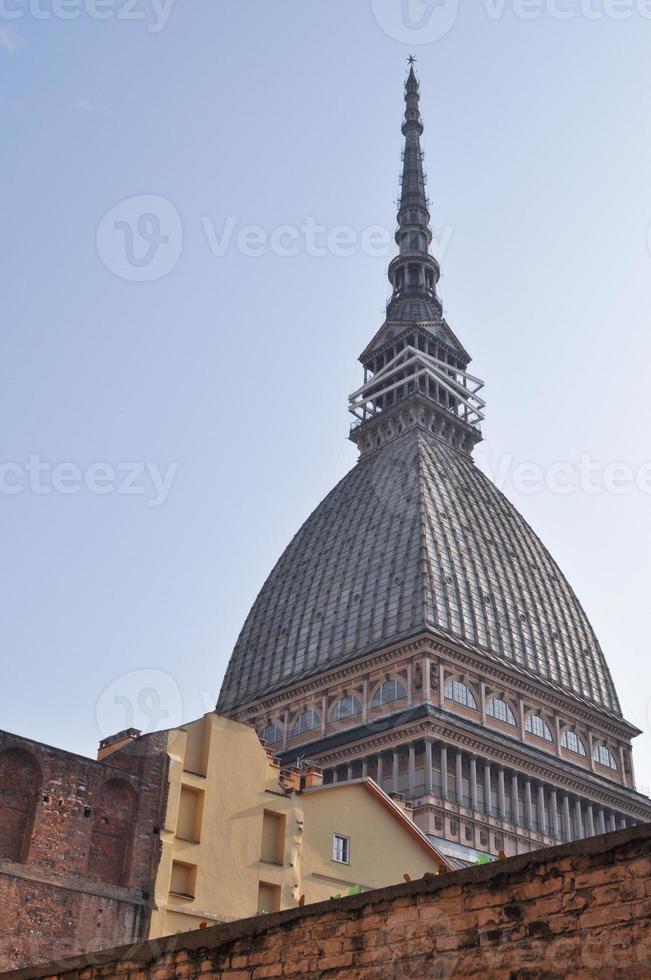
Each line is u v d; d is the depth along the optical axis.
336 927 16.44
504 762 106.25
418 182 168.12
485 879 14.91
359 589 120.12
